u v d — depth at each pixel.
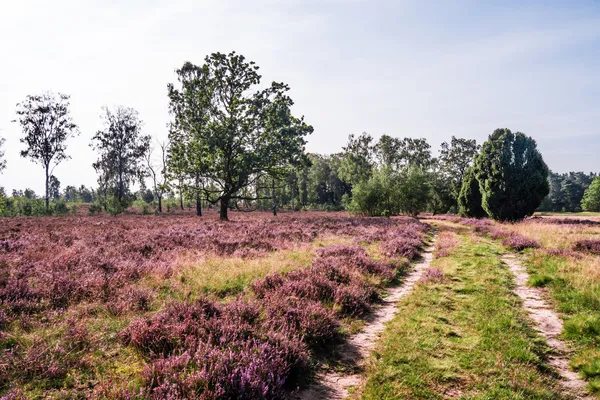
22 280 7.08
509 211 27.53
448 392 4.27
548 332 6.15
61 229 19.52
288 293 7.31
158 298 7.02
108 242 13.68
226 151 32.47
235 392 3.72
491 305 7.32
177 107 43.75
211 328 5.15
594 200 76.62
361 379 4.66
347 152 72.06
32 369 4.06
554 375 4.76
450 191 47.41
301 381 4.54
